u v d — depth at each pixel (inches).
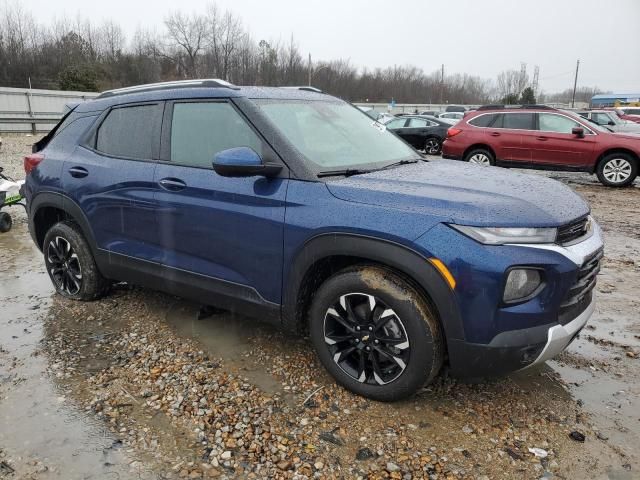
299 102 138.8
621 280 193.6
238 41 2293.3
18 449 98.3
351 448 98.5
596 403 113.5
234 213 120.8
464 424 105.7
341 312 112.7
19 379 121.9
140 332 145.7
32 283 187.6
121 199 144.3
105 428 104.3
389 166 130.4
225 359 130.6
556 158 439.8
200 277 131.6
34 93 1127.6
